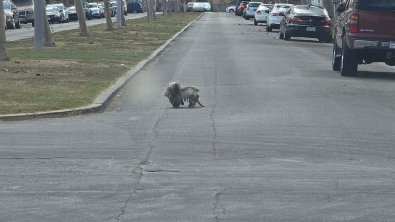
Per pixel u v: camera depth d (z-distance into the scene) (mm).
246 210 7203
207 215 7031
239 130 11492
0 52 21812
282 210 7211
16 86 15789
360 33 18531
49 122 12438
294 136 11047
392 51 18422
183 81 18172
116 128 11781
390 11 18344
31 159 9508
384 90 16609
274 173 8773
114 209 7238
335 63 20969
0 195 7773
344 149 10195
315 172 8844
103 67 20516
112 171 8844
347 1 20766
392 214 7098
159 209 7234
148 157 9609
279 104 14172
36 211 7188
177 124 12062
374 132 11469
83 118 12867
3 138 10914
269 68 21312
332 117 12758
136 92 16344
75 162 9328
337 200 7594
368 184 8281
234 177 8562
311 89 16469
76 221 6855
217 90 16344
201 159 9508
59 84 16375
